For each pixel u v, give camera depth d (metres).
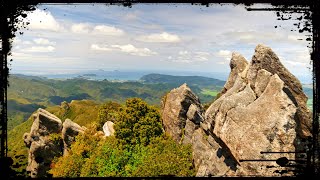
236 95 19.75
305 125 17.48
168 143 31.27
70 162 38.06
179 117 32.78
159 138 32.31
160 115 36.12
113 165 31.72
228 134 18.47
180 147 30.25
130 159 32.41
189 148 28.95
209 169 20.98
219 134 19.36
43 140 47.56
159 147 31.02
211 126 20.88
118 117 35.34
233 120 18.50
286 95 17.09
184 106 32.81
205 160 23.80
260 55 20.42
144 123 34.44
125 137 34.50
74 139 47.75
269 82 18.41
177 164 27.41
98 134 42.94
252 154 16.56
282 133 16.16
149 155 30.27
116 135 35.00
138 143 33.91
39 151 46.81
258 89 19.69
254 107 18.11
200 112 31.81
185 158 28.19
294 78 19.36
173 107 33.44
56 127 49.47
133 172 28.30
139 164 30.08
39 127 48.25
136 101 35.25
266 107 17.45
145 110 35.31
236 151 17.69
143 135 33.84
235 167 19.11
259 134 16.80
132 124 34.94
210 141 24.59
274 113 16.83
